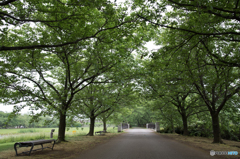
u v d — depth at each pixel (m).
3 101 9.77
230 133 16.53
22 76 10.60
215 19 6.92
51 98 10.91
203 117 19.02
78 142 12.70
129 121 57.38
